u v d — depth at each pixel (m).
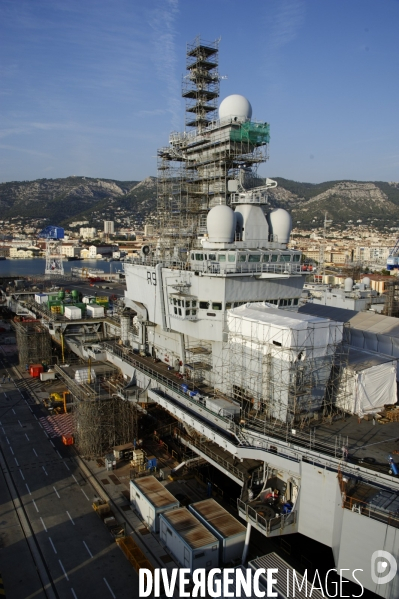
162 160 58.81
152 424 55.09
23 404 65.56
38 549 34.75
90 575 32.09
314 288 114.44
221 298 42.78
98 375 61.00
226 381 42.56
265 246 47.44
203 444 41.31
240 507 32.47
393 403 38.25
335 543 27.77
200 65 56.59
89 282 168.88
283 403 34.62
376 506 25.84
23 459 49.12
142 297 57.91
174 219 58.50
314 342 34.22
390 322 56.25
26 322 92.69
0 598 29.75
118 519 38.50
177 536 32.88
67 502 41.09
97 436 49.28
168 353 55.31
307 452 30.50
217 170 51.72
